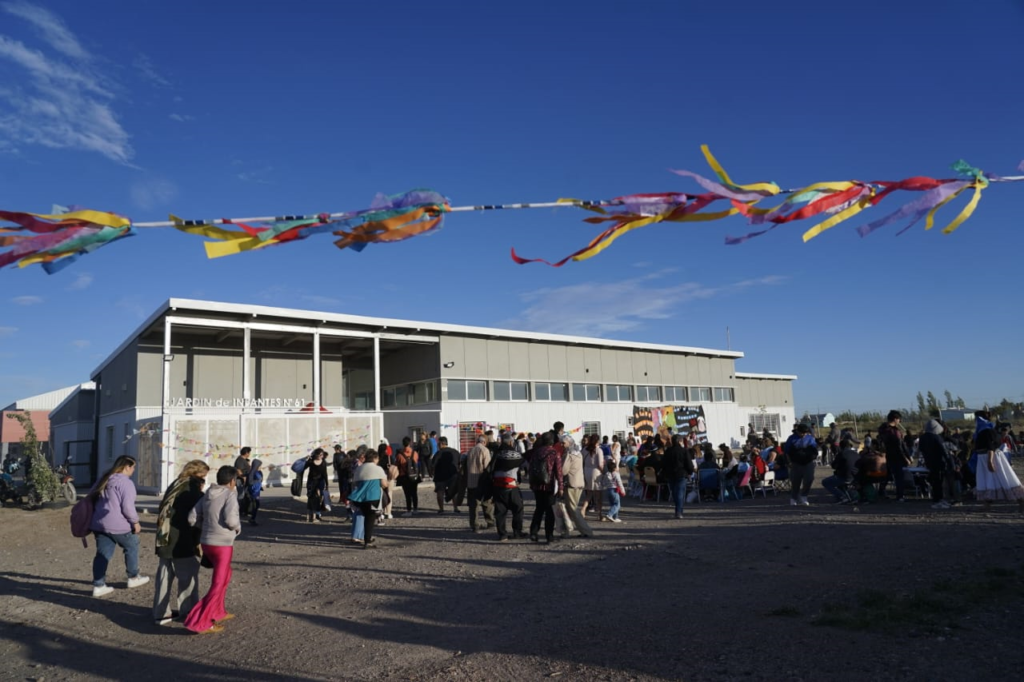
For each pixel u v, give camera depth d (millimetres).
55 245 2508
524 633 5883
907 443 17750
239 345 26516
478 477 11938
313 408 23984
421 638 5918
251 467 14344
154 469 21266
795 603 6289
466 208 2916
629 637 5566
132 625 6887
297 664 5387
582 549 9711
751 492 16438
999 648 4793
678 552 9039
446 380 27516
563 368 31500
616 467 12797
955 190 3346
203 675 5273
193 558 6879
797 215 3131
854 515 11500
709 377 38688
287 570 9305
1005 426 15336
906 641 5043
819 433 49094
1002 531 9016
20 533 13812
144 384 24188
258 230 2756
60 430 36031
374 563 9453
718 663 4789
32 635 6699
